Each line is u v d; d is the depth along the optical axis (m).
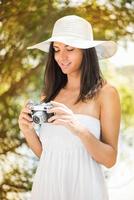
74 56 2.29
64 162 2.30
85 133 2.16
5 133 4.16
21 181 4.12
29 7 3.94
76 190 2.28
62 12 4.03
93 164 2.30
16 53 4.11
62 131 2.30
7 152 4.14
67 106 2.38
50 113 2.22
